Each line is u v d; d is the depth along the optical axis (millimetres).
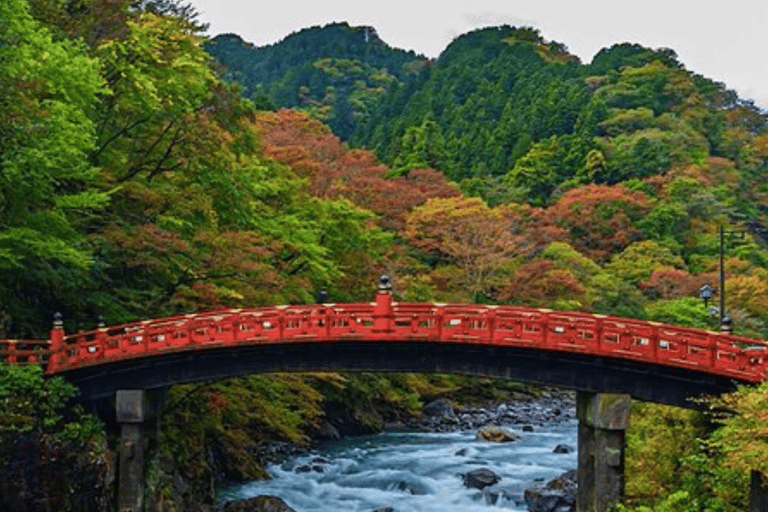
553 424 59656
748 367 26531
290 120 82438
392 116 152500
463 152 120125
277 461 43625
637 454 29875
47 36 29172
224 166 37625
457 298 65500
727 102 148500
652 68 140250
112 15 36875
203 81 38531
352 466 43094
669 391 27984
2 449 24797
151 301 33500
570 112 121188
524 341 27594
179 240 31812
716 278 73250
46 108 28000
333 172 71438
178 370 29281
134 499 28016
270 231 40469
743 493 24594
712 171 110000
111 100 34812
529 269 69625
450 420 58438
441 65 175000
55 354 27984
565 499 35094
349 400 52625
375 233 52344
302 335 28172
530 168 106188
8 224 28250
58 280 30594
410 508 36125
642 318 67562
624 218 89000
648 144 110812
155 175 37344
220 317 29219
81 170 29688
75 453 26406
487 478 39312
